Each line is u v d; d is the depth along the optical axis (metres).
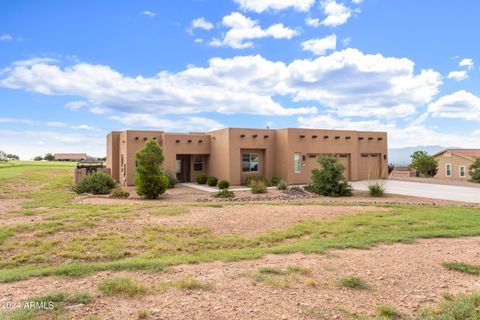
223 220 9.59
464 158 32.38
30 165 46.28
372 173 25.95
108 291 3.99
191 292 4.02
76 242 7.30
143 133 22.73
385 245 6.77
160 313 3.39
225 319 3.27
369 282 4.45
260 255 6.02
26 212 10.76
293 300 3.79
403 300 3.85
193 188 20.73
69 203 13.16
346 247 6.60
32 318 3.21
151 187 15.54
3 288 4.20
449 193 17.44
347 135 24.36
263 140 22.94
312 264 5.33
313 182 17.77
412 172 34.19
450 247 6.53
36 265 6.04
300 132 22.50
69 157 80.44
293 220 9.73
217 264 5.47
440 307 3.58
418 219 9.68
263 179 21.67
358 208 11.75
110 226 8.66
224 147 22.09
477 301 3.72
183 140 23.45
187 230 8.47
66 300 3.67
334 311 3.50
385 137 26.22
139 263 5.35
